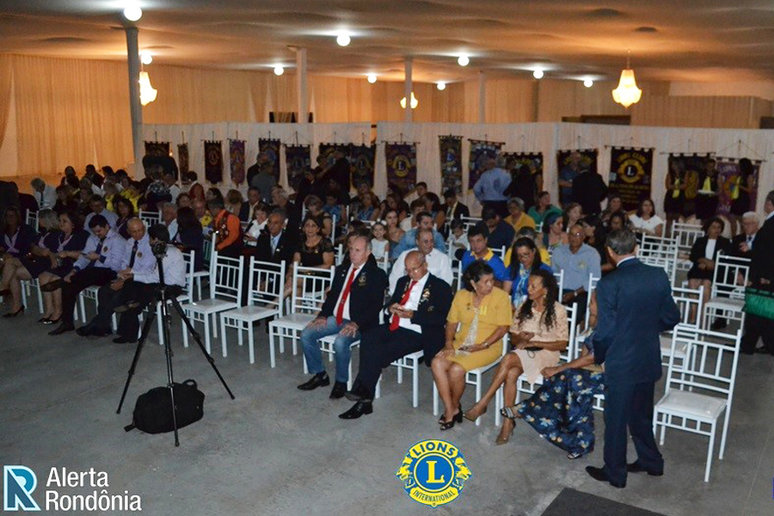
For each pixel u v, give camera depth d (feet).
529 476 13.92
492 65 53.01
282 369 19.76
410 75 49.67
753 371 19.75
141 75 39.68
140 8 29.81
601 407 16.22
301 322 19.27
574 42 38.27
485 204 34.12
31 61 50.57
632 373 12.85
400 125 37.68
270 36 39.06
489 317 16.29
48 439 15.52
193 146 41.60
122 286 22.20
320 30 36.52
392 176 38.09
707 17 28.86
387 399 17.71
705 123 52.31
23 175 51.13
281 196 27.89
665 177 34.35
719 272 23.39
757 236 19.84
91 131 54.75
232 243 25.49
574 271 20.36
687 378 18.97
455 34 36.99
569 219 24.32
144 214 32.30
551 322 15.53
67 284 23.03
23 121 50.70
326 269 20.45
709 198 33.22
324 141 37.73
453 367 15.74
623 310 12.70
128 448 15.10
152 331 23.11
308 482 13.67
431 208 29.19
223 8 29.76
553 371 14.71
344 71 61.72
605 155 35.40
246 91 63.77
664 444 15.24
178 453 14.85
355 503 12.94
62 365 20.08
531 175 33.81
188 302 21.98
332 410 17.01
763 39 34.81
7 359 20.57
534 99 68.54
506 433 15.31
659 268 12.89
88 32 37.65
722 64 46.80
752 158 31.99
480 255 19.11
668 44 37.42
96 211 27.78
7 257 24.75
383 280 18.07
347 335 17.44
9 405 17.33
